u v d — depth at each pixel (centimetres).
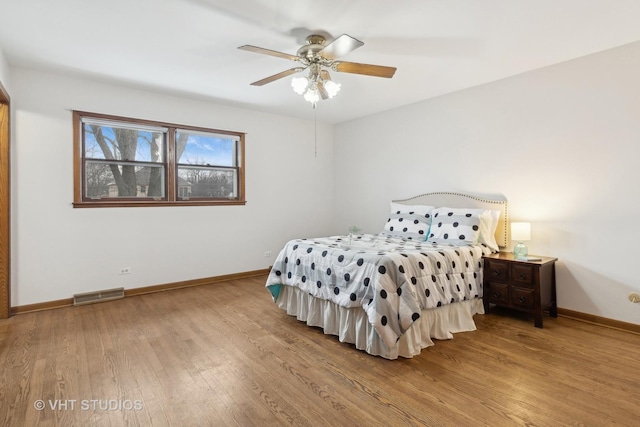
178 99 427
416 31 259
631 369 223
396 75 351
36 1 218
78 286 365
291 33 262
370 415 176
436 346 261
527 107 346
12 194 329
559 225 327
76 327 298
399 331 238
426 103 441
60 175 352
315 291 291
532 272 299
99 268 378
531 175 345
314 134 567
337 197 584
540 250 340
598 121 301
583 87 308
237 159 489
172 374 219
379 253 270
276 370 224
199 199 456
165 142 424
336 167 585
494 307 354
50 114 346
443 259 289
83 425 170
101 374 218
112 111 380
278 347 260
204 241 455
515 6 226
